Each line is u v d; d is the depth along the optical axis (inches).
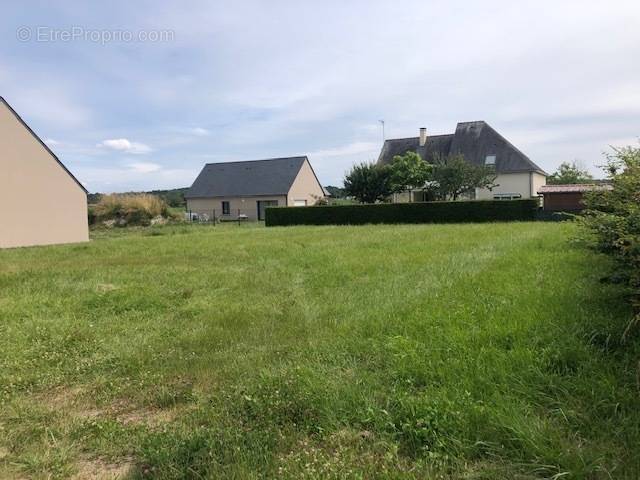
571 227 446.0
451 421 101.2
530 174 1379.2
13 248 691.4
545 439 91.7
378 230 781.9
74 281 340.8
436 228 758.5
